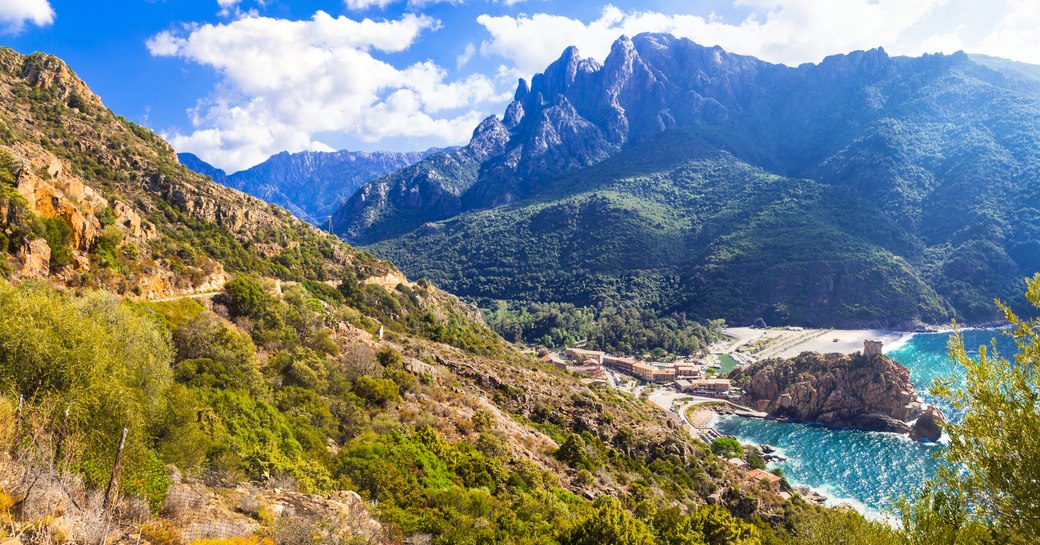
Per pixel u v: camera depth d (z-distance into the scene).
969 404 15.50
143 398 25.81
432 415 62.31
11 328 20.41
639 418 111.75
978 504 15.23
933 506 16.61
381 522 29.08
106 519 15.86
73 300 34.88
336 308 100.56
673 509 47.88
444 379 82.50
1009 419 14.20
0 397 19.00
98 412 20.72
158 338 33.25
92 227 55.53
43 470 16.81
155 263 60.84
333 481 34.41
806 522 39.19
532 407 93.00
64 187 57.88
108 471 19.17
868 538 25.31
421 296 153.75
